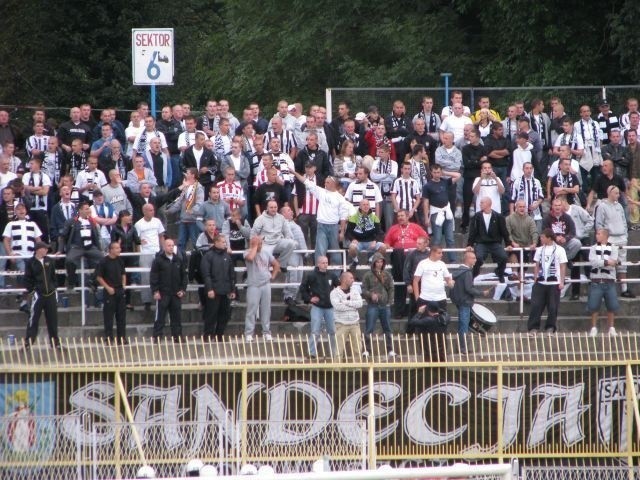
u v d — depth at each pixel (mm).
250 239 86438
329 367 72875
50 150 98000
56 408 71562
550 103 110938
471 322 85750
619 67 136250
